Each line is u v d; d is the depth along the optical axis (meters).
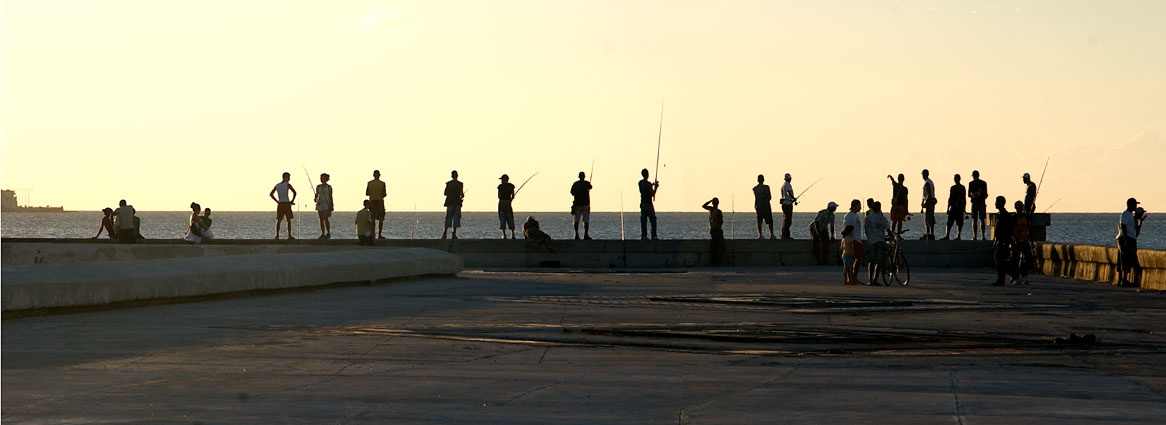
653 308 16.62
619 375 9.42
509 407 7.83
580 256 33.25
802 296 19.52
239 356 10.59
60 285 15.03
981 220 33.22
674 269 31.52
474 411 7.66
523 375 9.40
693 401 8.11
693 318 14.92
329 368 9.79
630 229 170.38
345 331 12.91
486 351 11.07
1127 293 22.16
